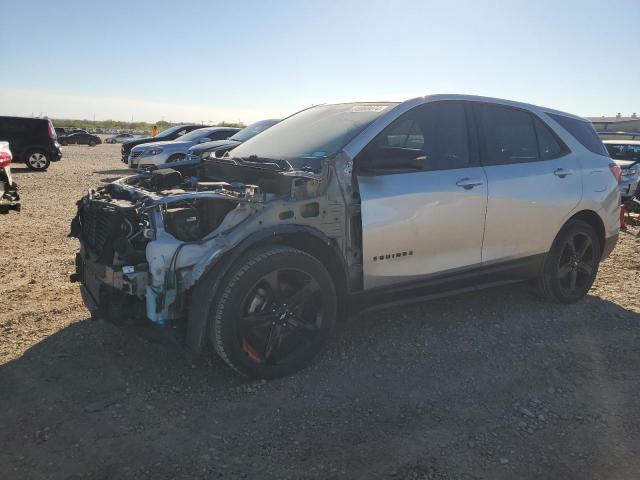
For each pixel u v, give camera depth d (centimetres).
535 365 405
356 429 321
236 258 350
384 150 398
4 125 1836
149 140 2008
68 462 287
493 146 474
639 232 935
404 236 414
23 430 314
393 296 428
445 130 451
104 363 395
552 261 515
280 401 350
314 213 381
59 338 434
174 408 340
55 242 761
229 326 349
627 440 314
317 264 378
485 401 354
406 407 345
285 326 375
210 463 288
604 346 440
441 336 452
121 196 398
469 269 459
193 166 473
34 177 1634
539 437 316
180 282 343
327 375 384
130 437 310
